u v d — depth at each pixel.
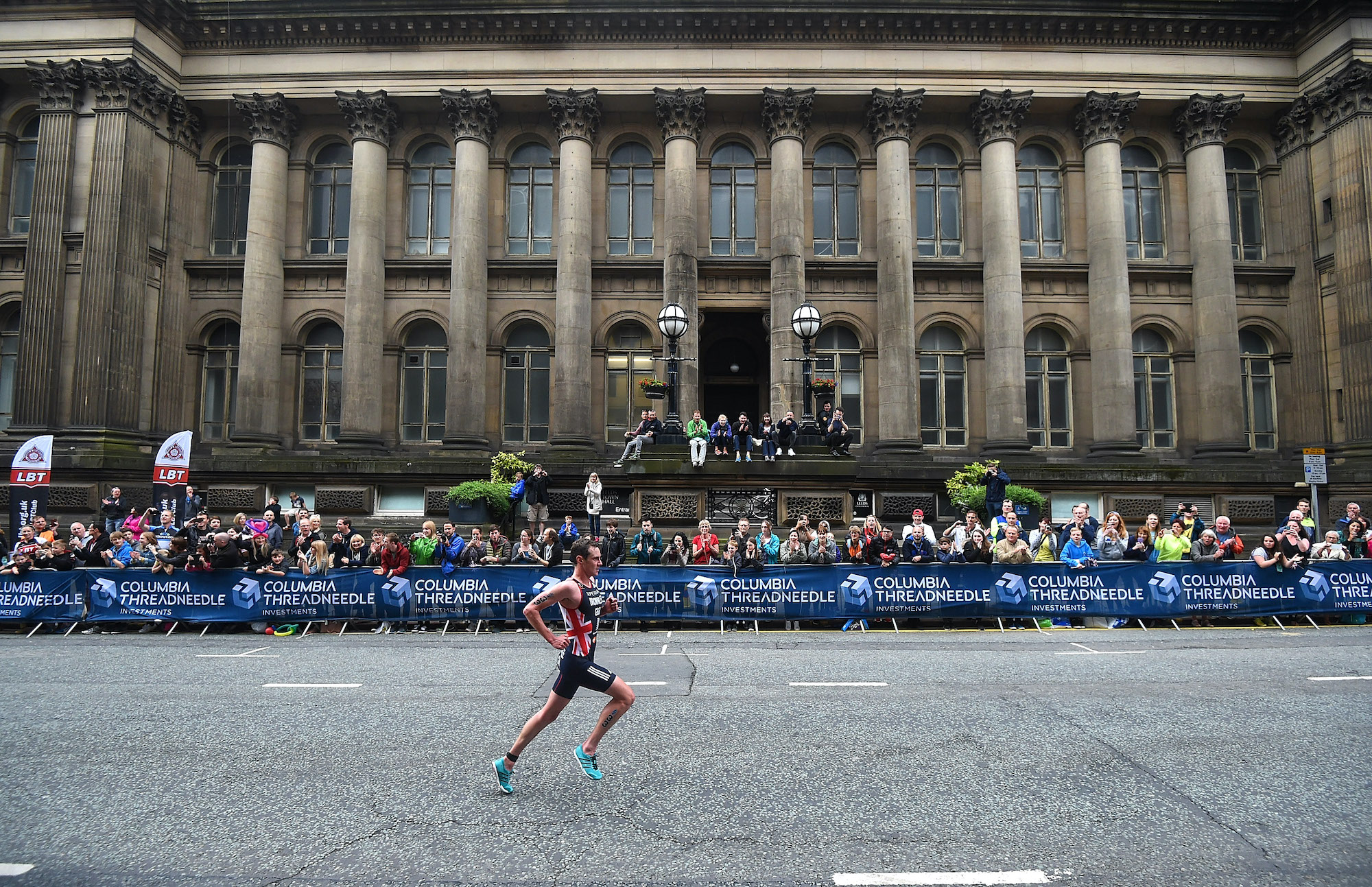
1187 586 14.36
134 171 24.98
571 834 5.11
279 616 14.26
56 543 15.22
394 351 27.30
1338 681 9.57
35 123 27.11
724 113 27.97
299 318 27.33
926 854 4.81
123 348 24.47
